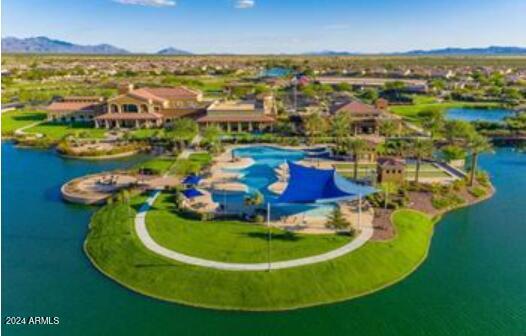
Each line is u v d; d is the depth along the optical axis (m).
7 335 45.22
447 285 54.41
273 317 48.47
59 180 95.06
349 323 47.53
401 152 107.31
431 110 158.62
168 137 124.12
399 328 46.72
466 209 78.38
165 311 49.38
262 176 91.94
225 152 112.69
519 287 53.97
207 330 46.44
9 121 154.25
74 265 58.91
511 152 121.00
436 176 92.19
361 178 89.19
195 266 55.47
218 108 138.62
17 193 87.12
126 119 140.25
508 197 84.50
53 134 134.75
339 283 53.03
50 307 50.00
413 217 71.44
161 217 69.56
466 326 46.97
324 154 109.94
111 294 52.41
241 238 62.28
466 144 99.00
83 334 45.66
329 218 68.88
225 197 78.69
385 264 57.06
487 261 60.25
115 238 63.56
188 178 88.62
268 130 134.50
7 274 56.50
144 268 55.88
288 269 54.56
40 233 68.56
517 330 46.31
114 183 87.88
